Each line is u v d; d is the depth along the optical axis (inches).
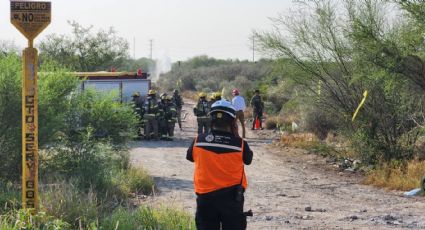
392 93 828.6
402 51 742.5
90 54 2032.5
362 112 860.0
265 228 470.9
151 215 415.5
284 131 1368.1
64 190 461.4
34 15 392.8
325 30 883.4
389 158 839.1
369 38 745.6
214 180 302.4
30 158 398.6
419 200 625.9
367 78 799.7
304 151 1029.8
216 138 306.2
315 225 486.6
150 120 1195.3
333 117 940.0
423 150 835.4
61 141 639.8
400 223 499.2
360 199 631.8
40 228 370.0
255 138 1293.1
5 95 562.6
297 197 640.4
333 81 892.6
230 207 302.0
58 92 636.7
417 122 832.9
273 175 804.0
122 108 722.8
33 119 397.7
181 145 1126.4
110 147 668.1
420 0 715.4
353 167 859.4
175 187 679.7
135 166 757.9
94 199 485.1
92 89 711.1
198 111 1171.9
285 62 923.4
